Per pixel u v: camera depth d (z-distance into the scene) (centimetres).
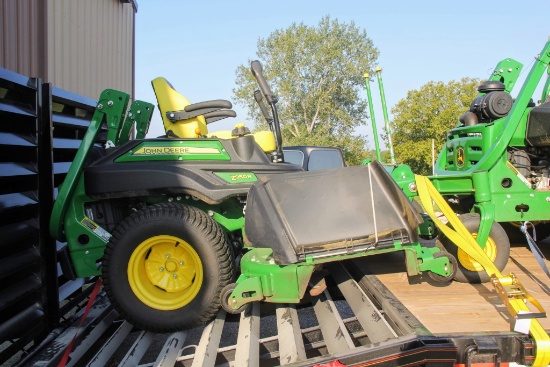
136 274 305
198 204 338
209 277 297
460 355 228
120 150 324
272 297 272
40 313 338
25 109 334
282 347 254
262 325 454
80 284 429
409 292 319
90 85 833
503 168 409
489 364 228
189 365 272
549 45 416
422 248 307
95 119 342
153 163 318
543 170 434
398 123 2395
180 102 368
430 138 2319
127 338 400
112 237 304
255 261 286
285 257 262
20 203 316
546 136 400
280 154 363
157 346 400
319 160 772
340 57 3312
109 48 934
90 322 335
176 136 365
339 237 264
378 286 304
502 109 437
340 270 338
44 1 657
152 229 300
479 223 363
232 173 320
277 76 3350
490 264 278
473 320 267
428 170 2388
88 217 335
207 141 330
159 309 300
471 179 406
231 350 284
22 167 325
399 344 221
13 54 593
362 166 286
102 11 892
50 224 323
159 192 311
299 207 274
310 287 299
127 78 1066
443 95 2339
